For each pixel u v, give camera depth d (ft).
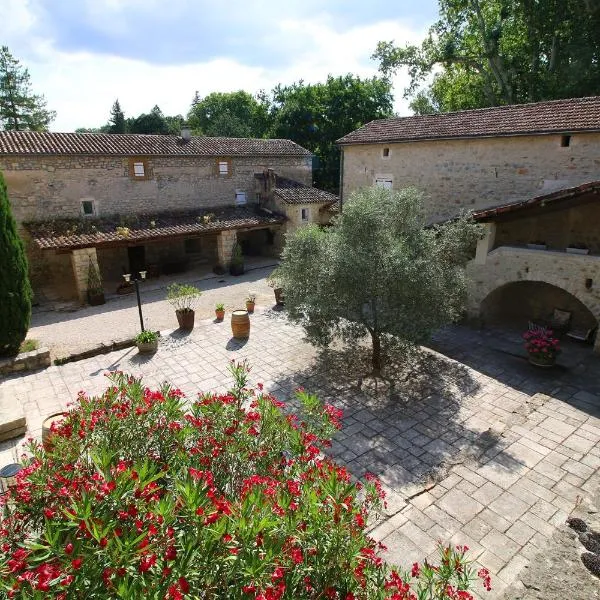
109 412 13.78
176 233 56.80
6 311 31.50
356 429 24.66
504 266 36.58
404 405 27.17
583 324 39.45
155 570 8.45
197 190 65.87
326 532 9.55
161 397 14.64
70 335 40.50
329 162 103.14
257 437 13.85
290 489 10.87
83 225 53.06
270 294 53.57
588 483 19.72
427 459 21.89
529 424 24.43
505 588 14.32
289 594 8.94
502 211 33.42
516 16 64.95
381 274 26.68
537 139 37.88
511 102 67.82
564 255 33.17
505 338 37.50
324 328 29.32
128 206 59.31
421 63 73.97
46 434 20.03
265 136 122.52
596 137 34.60
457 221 34.55
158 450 13.56
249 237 77.15
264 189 70.95
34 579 8.44
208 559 8.50
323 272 27.84
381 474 20.79
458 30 72.38
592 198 30.86
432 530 17.12
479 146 41.75
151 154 59.31
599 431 23.73
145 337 35.53
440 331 39.09
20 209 51.19
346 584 9.37
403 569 15.23
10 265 31.37
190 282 59.93
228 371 32.14
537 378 30.42
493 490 19.39
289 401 27.89
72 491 10.25
